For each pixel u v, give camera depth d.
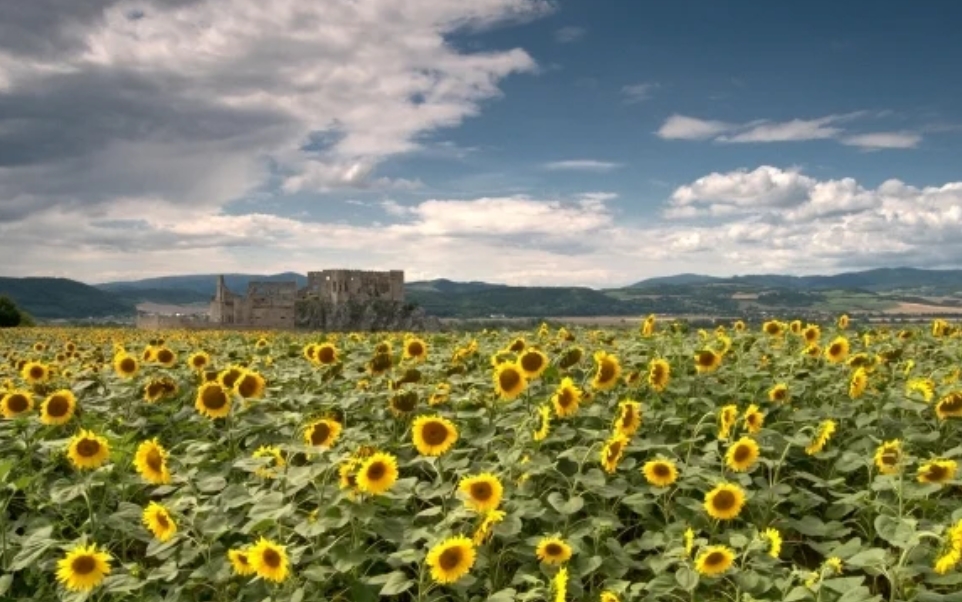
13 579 5.82
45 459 7.59
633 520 7.16
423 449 6.42
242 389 8.38
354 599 5.47
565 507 6.11
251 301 126.25
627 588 5.68
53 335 31.80
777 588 5.43
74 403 7.98
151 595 5.71
